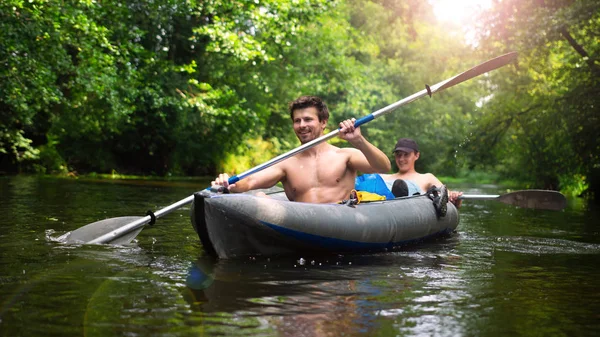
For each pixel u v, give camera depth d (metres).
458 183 27.30
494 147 15.23
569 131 12.12
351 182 4.29
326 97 25.91
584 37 11.91
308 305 2.40
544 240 4.77
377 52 27.62
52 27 9.67
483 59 14.01
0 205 6.38
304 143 4.26
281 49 16.88
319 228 3.65
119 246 3.83
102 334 1.98
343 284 2.84
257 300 2.47
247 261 3.41
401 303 2.47
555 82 13.52
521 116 14.52
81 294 2.51
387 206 4.32
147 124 16.75
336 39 20.03
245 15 13.56
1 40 8.89
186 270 3.08
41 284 2.68
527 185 16.20
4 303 2.35
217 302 2.42
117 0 12.51
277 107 20.45
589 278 3.10
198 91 16.33
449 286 2.84
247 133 18.34
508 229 5.66
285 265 3.33
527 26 11.73
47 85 10.08
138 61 14.49
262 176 4.15
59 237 4.07
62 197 7.84
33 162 16.08
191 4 13.31
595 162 12.17
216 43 12.77
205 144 19.56
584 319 2.28
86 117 15.16
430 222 4.64
